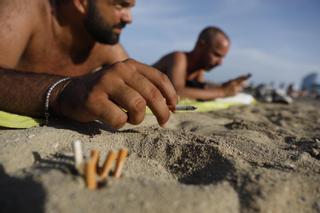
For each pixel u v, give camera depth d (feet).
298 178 0.89
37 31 1.75
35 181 0.73
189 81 3.19
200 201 0.71
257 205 0.76
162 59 3.07
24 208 0.69
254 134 1.50
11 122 1.19
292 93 9.78
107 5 1.78
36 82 1.26
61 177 0.74
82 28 1.85
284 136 1.59
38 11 1.73
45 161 0.90
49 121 1.28
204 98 2.98
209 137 1.27
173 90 1.21
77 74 2.11
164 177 0.96
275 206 0.77
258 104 4.07
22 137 1.07
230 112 2.66
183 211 0.68
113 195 0.69
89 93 1.08
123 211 0.65
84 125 1.27
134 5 1.90
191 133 1.32
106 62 2.26
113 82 1.08
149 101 1.12
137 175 0.91
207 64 3.12
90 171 0.72
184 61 2.99
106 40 1.89
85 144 1.08
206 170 0.98
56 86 1.22
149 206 0.67
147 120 1.56
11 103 1.26
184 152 1.10
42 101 1.22
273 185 0.83
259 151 1.15
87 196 0.68
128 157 1.05
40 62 1.86
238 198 0.78
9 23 1.53
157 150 1.12
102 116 1.08
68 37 1.86
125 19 1.85
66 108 1.16
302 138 1.56
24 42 1.63
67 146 1.06
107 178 0.77
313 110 3.93
